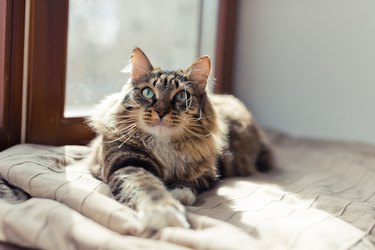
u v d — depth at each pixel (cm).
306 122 100
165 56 99
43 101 64
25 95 63
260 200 53
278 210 50
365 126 93
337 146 90
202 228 43
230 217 47
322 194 58
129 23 91
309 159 84
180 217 43
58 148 62
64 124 67
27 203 45
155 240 41
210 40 101
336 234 44
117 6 88
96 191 48
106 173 53
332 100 96
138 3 92
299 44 98
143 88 56
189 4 100
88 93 79
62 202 46
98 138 62
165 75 56
